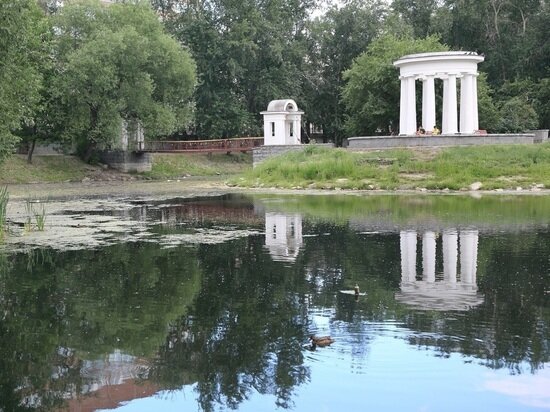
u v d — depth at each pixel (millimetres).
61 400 6113
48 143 52062
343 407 5832
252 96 70812
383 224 18688
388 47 53812
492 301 9516
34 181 44469
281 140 48938
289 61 70500
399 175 33438
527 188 30109
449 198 26984
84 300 9930
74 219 21156
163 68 50219
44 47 37562
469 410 5730
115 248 14914
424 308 9156
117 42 44375
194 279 11398
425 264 12492
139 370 6863
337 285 10758
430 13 72562
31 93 28953
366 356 7121
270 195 30984
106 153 53312
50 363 7129
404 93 43438
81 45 45812
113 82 45031
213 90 66688
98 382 6559
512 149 34500
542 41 62438
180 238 16469
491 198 26562
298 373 6680
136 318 8875
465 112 42688
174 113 52812
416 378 6473
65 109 47406
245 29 64750
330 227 18234
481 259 12906
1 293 10469
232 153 66438
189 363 7055
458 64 41406
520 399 5941
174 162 58438
